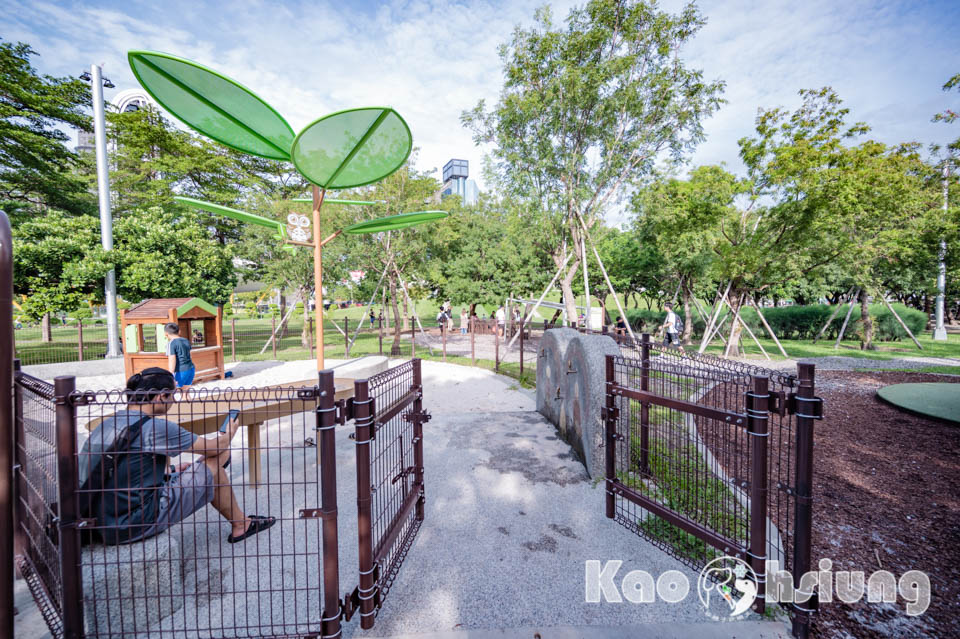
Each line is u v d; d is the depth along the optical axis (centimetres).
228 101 412
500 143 1112
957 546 319
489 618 242
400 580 278
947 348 1642
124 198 2234
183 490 274
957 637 229
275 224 546
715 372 287
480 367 1209
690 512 355
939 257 1306
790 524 350
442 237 1593
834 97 1162
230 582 271
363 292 1809
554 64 1023
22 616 238
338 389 466
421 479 351
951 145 1281
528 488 421
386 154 466
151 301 942
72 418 205
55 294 1077
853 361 1302
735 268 1332
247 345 1803
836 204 1112
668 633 230
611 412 354
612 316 2402
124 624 233
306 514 217
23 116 1659
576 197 1086
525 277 1858
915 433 593
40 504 237
